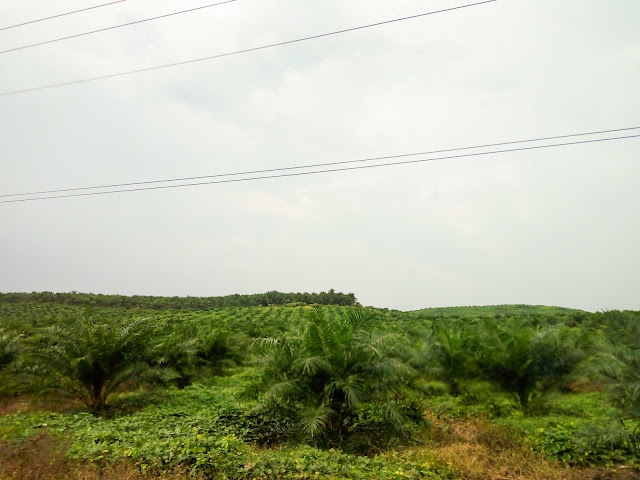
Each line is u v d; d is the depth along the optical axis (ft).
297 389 27.27
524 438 26.27
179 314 171.53
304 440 25.43
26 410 35.19
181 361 52.75
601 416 30.81
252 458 19.51
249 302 250.57
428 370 39.11
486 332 38.99
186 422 29.96
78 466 19.35
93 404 36.70
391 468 19.48
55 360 34.91
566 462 22.66
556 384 35.22
